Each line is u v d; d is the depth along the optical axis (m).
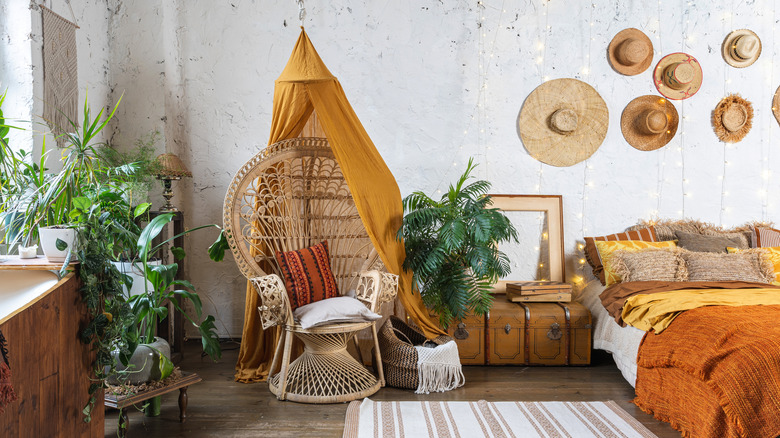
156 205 4.19
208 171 4.46
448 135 4.48
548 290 4.09
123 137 4.20
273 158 3.45
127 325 2.43
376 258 3.63
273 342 3.61
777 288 3.46
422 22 4.45
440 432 2.64
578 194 4.53
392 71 4.45
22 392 1.77
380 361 3.35
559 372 3.71
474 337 3.84
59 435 2.01
